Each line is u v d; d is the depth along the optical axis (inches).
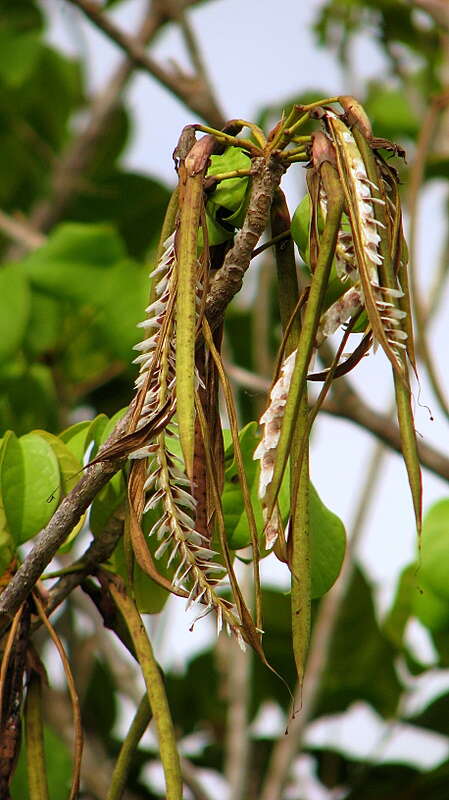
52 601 74.3
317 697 115.1
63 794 81.0
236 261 71.3
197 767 122.7
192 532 70.4
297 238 72.5
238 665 113.3
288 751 106.5
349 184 69.7
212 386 71.7
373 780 114.4
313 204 70.4
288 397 69.3
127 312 101.5
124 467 74.0
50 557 72.4
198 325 70.6
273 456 70.4
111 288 101.4
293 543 70.4
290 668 122.4
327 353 111.1
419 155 98.9
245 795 109.0
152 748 115.3
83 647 120.6
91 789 112.3
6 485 75.2
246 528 75.4
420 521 68.6
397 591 109.7
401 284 70.1
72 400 121.0
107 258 102.3
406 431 68.8
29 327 100.8
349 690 118.0
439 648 104.0
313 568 75.7
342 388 112.6
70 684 72.8
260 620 69.9
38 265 100.5
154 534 75.3
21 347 101.1
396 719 117.9
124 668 114.3
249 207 71.4
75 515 72.0
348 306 70.1
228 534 75.4
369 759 115.7
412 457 68.7
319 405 70.2
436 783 106.3
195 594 70.2
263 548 75.5
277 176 71.4
